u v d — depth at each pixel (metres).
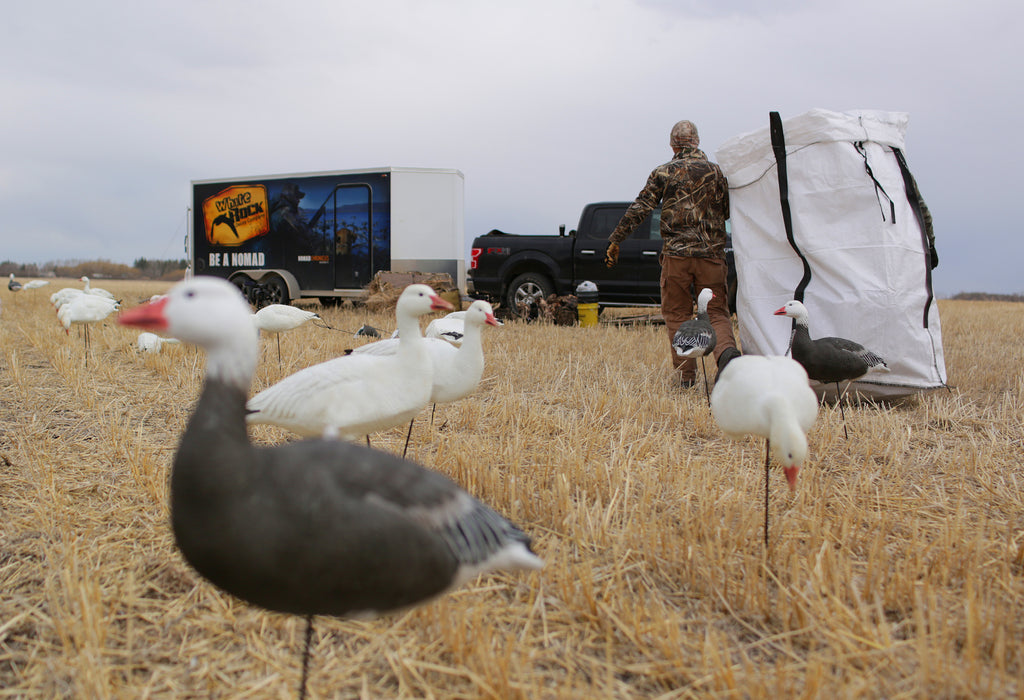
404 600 2.22
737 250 7.54
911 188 6.89
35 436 5.54
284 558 2.02
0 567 3.41
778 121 7.11
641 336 12.21
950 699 2.49
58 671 2.64
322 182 16.09
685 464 5.00
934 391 7.27
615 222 14.41
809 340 6.44
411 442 5.71
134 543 3.68
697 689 2.60
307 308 17.27
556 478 4.48
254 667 2.74
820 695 2.45
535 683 2.57
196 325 2.00
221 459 1.98
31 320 14.62
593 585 3.29
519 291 15.09
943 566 3.34
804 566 3.41
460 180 16.39
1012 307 25.31
